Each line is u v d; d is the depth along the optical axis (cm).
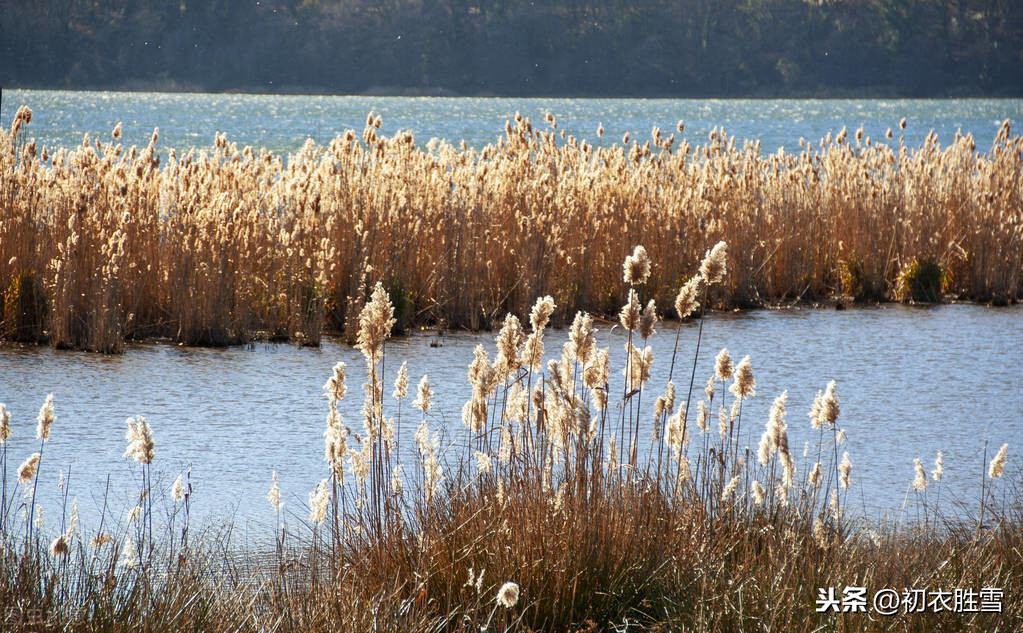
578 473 1733
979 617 1595
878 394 3494
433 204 4956
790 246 5634
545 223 4925
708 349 4206
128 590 1577
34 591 1533
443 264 4750
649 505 1792
